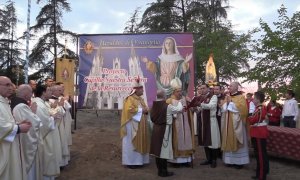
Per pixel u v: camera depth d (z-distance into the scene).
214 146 9.20
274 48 14.68
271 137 9.86
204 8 26.77
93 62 14.35
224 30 24.66
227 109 8.99
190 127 9.15
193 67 14.16
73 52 27.67
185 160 9.23
